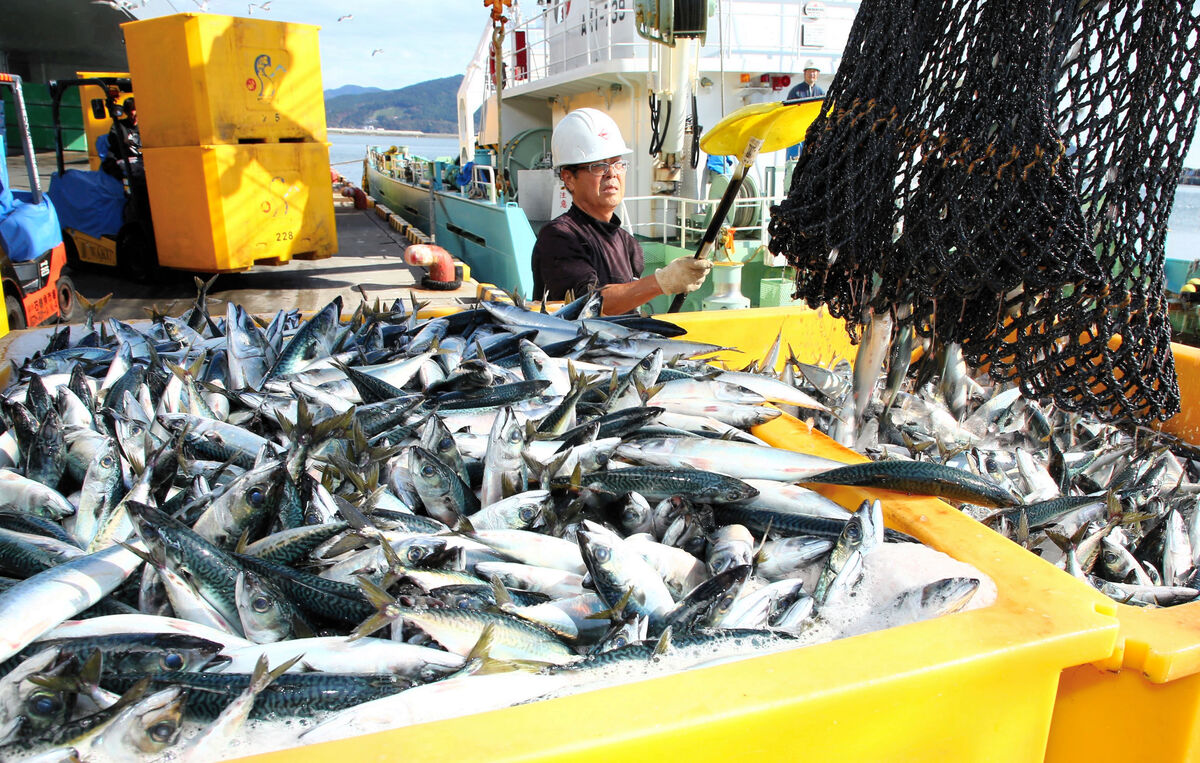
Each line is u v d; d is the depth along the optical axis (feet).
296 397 8.77
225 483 7.06
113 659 4.82
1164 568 7.98
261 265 34.19
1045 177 6.29
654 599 5.76
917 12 7.03
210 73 29.66
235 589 5.49
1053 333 6.95
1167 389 7.23
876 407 9.98
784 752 4.28
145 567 5.63
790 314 14.58
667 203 29.32
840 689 4.28
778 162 31.14
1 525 6.24
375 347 11.40
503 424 7.25
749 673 4.38
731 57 30.71
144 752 4.03
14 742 3.99
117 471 6.88
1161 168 6.53
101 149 38.93
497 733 3.84
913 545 6.08
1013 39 6.27
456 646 5.28
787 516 6.85
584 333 11.01
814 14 31.27
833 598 5.75
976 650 4.63
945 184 6.81
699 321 14.05
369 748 3.73
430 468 7.01
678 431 8.09
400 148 74.43
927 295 7.38
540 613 5.76
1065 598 5.28
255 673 4.24
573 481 6.65
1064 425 10.90
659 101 28.30
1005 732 4.89
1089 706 5.62
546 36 44.32
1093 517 8.36
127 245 33.42
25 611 4.88
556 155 15.76
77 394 8.27
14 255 23.15
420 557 6.09
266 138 32.71
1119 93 6.47
